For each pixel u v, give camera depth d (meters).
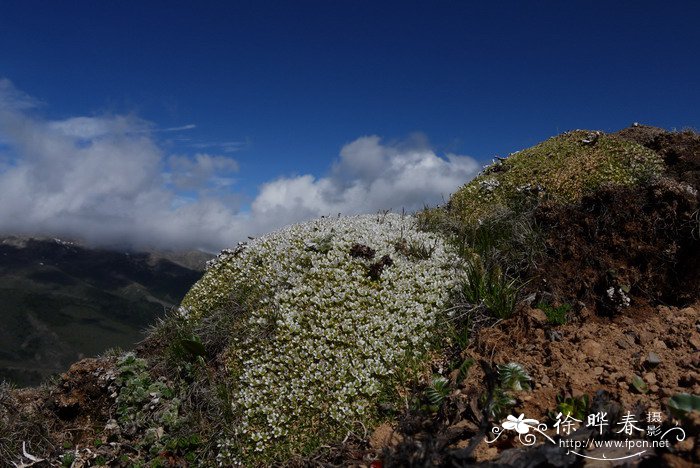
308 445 5.29
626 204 6.88
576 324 5.89
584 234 6.95
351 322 6.17
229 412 5.92
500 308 6.12
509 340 5.73
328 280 6.93
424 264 7.08
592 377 4.77
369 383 5.51
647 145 10.27
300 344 6.08
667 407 3.93
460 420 4.72
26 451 6.61
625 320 5.81
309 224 9.11
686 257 6.20
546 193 9.02
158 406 6.63
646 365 4.82
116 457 6.31
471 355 5.64
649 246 6.43
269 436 5.47
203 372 6.77
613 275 6.30
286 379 5.90
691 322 5.47
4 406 7.13
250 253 8.67
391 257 7.17
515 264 7.02
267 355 6.11
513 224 7.76
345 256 7.31
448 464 3.90
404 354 5.78
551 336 5.60
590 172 9.16
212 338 7.20
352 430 5.23
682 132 9.95
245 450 5.49
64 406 6.96
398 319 6.14
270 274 7.74
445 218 9.21
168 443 6.09
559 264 6.72
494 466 3.56
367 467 4.60
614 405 4.11
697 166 8.48
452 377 5.38
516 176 10.20
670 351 5.04
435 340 5.98
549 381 4.88
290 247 8.16
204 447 5.92
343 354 5.86
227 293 8.01
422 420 4.89
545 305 6.14
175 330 7.87
